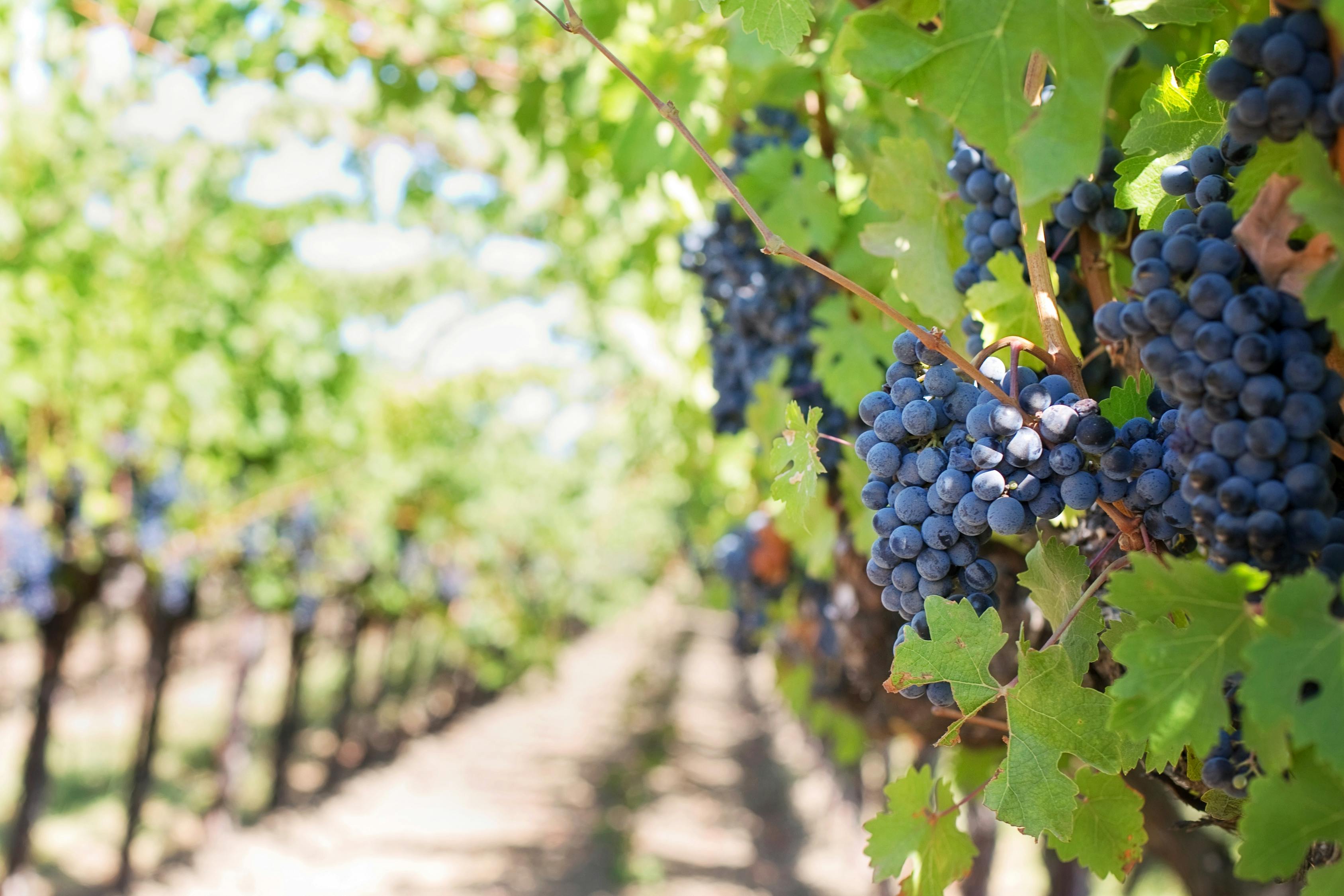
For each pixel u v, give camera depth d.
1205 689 1.02
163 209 9.04
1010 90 1.13
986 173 1.77
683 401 5.20
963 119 1.15
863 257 2.67
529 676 33.81
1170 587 1.03
